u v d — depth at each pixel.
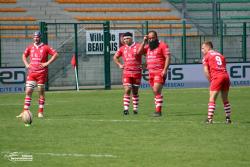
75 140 39.16
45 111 58.62
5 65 94.56
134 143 37.88
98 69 96.62
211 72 46.78
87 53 94.44
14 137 40.66
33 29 104.00
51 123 48.19
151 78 53.06
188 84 92.38
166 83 91.44
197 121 48.91
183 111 57.66
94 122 48.75
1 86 86.19
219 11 113.06
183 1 115.31
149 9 114.88
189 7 117.75
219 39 101.50
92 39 94.50
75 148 36.19
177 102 68.00
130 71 55.09
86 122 48.78
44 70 52.81
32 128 45.19
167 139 39.34
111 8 113.81
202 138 39.62
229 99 71.25
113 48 94.50
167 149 35.59
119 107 62.56
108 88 90.56
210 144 37.22
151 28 108.88
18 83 87.00
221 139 39.16
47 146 37.00
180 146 36.59
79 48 97.25
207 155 33.59
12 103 68.81
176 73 91.88
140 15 113.81
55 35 101.38
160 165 30.89
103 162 31.81
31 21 107.69
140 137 40.28
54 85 95.62
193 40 99.81
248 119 50.62
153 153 34.34
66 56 96.75
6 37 96.06
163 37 99.75
